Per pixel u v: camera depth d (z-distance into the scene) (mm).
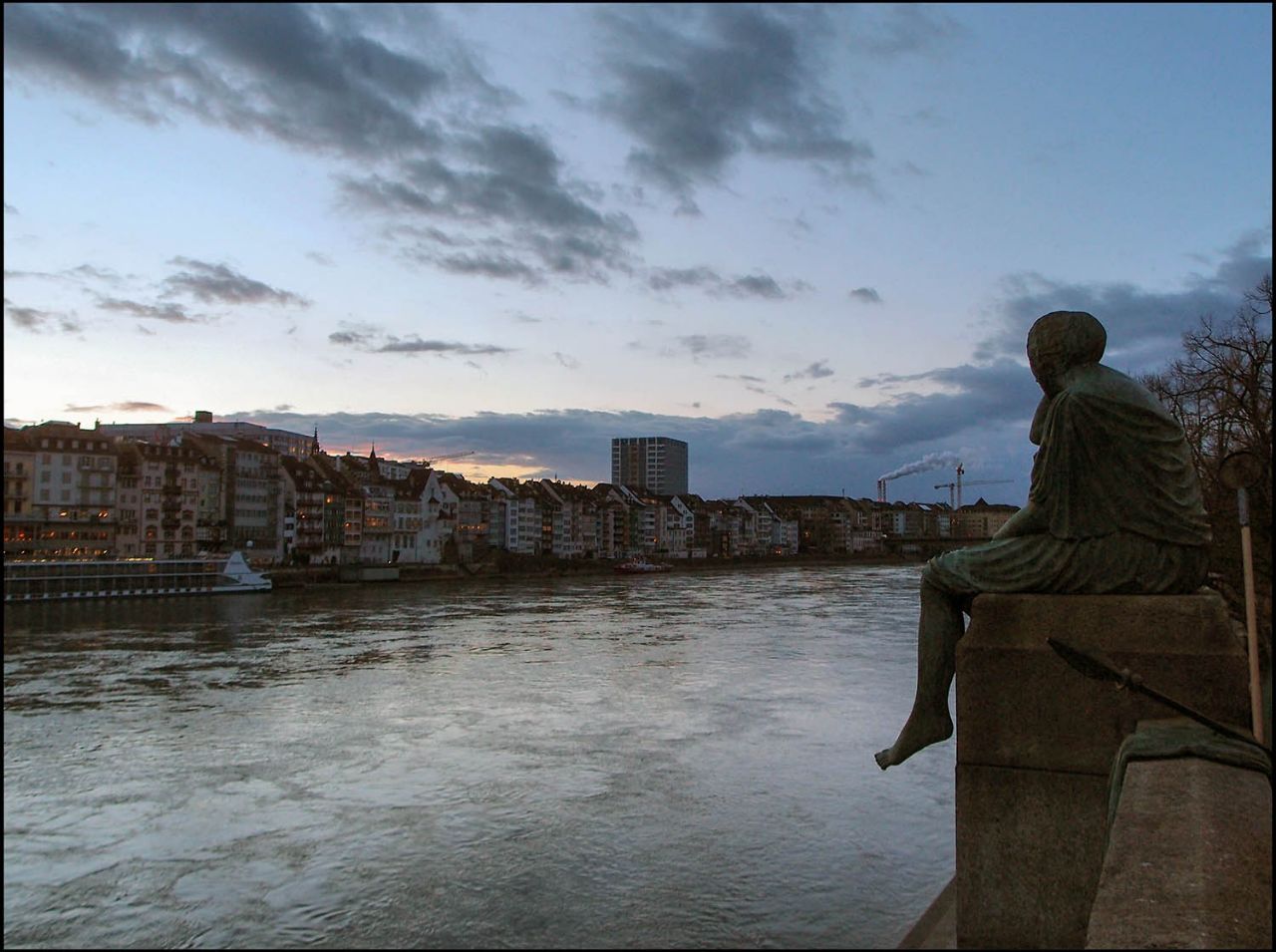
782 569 196750
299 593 111938
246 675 47344
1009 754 7102
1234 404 35250
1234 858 4789
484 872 19547
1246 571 7801
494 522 177500
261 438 178750
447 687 43281
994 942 7098
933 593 7883
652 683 43562
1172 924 4379
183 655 55250
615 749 30422
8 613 83312
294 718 36406
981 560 7477
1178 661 6684
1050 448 7180
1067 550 7094
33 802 25172
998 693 7164
